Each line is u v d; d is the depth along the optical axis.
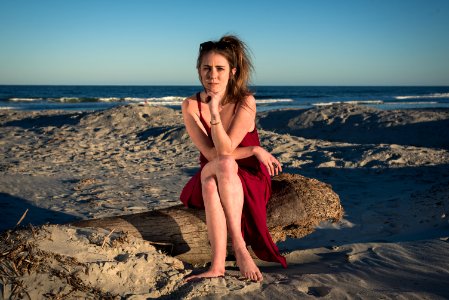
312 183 3.52
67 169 7.76
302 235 3.46
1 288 2.18
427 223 4.23
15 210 5.00
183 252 3.14
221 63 2.86
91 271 2.38
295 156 9.30
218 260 2.72
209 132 3.06
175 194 6.02
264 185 3.04
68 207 5.19
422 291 2.47
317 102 49.00
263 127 17.98
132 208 5.18
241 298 2.39
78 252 2.50
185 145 10.74
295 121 17.86
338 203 3.51
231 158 2.77
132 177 7.20
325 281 2.68
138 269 2.52
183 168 8.13
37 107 36.09
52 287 2.24
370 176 7.43
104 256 2.57
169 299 2.38
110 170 7.79
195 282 2.51
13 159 8.60
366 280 2.69
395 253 3.19
